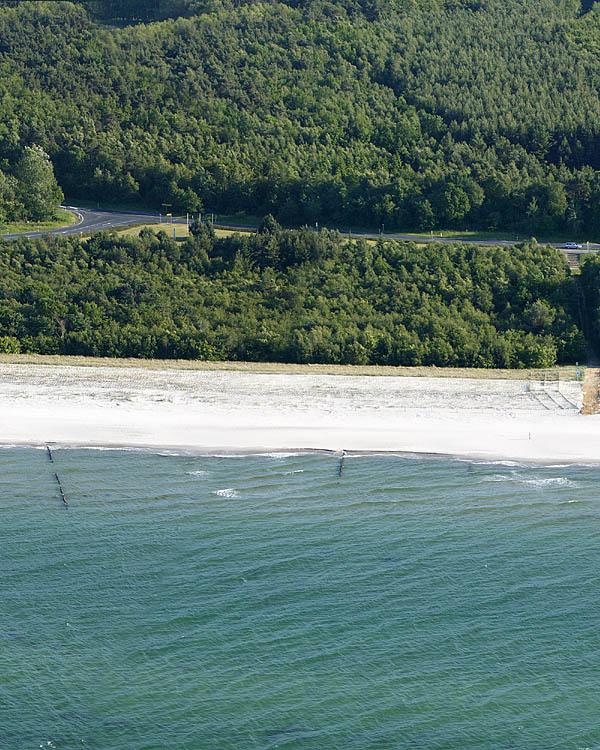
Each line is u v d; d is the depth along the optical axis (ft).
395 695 325.83
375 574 400.88
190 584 390.01
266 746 301.22
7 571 396.78
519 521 449.89
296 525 441.68
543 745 304.50
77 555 410.52
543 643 356.38
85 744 300.61
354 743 303.68
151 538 426.10
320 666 340.18
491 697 326.03
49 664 337.72
